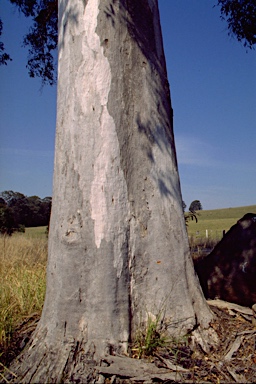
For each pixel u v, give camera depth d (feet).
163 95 13.19
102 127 11.98
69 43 12.75
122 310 11.34
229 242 16.17
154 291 11.85
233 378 10.05
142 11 13.26
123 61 12.44
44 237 52.26
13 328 13.17
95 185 11.76
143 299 11.75
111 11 12.54
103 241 11.53
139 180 12.15
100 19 12.44
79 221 11.71
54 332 11.35
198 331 11.62
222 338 11.67
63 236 11.81
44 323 11.80
